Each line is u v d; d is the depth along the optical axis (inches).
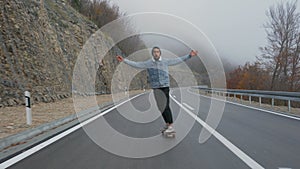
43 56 728.3
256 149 227.3
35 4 801.6
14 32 626.8
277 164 187.3
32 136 282.5
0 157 205.8
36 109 513.0
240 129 320.5
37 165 186.5
